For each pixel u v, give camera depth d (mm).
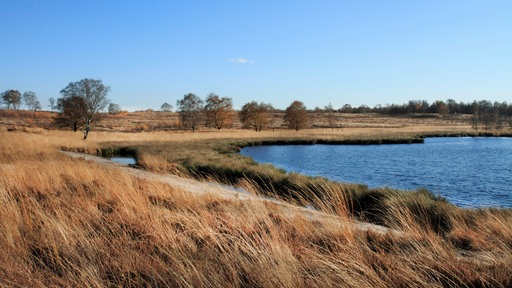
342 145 49688
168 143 40781
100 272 4098
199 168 19391
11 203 6539
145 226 5648
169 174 16078
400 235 5910
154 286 3803
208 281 3766
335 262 4289
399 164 27906
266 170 17281
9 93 131250
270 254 4363
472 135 69188
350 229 5863
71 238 4891
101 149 32938
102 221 5891
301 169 25438
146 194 8656
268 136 58625
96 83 42406
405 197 10703
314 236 5637
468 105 171375
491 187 18469
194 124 69750
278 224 6355
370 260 4500
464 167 26000
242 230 5531
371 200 11305
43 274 3955
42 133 48344
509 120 94500
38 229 5527
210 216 6297
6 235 4953
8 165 13828
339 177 21844
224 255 4426
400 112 170500
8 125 73125
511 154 35125
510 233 5922
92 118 45031
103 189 8836
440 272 4160
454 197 16125
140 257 4375
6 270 3900
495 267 4199
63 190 8797
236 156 28719
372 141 51281
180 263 4016
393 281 3871
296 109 72562
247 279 3924
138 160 23969
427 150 40406
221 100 72875
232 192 10578
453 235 6555
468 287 3752
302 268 4125
